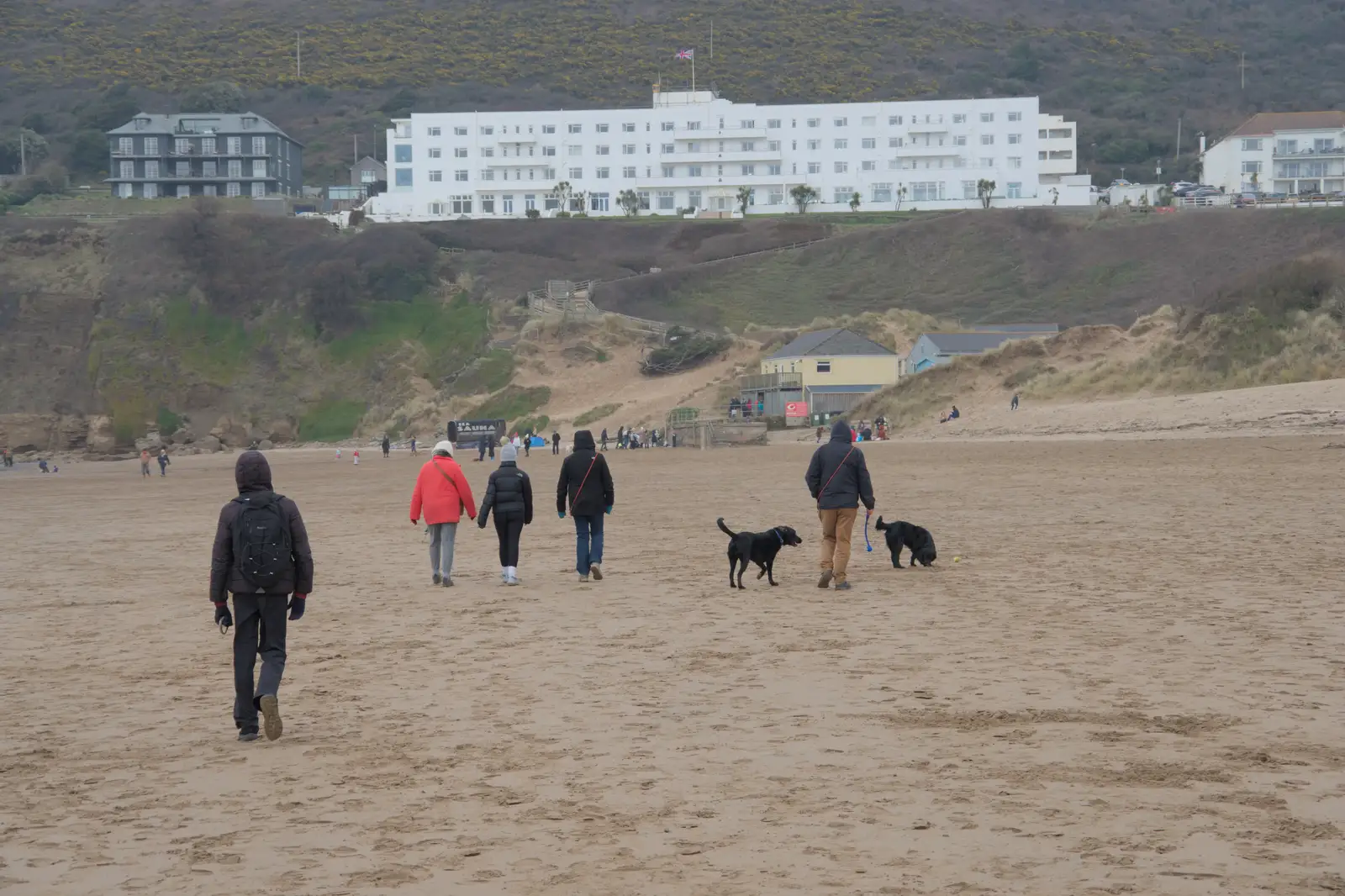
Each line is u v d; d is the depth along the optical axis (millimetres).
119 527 32094
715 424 77875
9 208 159125
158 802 7328
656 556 20125
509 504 17062
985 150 150250
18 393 110000
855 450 15672
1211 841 6020
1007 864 5785
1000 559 18031
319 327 115375
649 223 137125
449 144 153500
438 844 6379
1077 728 8320
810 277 123375
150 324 114812
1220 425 49531
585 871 5898
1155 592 14367
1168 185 166000
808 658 11148
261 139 169750
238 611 8797
